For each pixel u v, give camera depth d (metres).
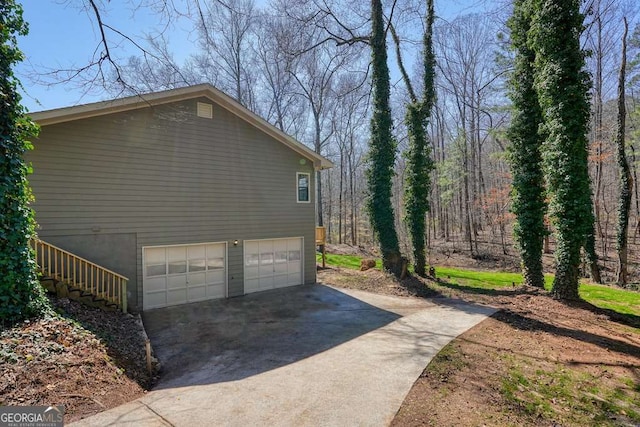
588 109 8.56
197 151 10.12
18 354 4.28
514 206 10.96
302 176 12.70
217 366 5.60
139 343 6.49
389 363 5.50
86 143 8.33
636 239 20.58
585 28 8.45
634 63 14.84
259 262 11.61
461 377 4.98
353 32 12.06
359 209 29.77
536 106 10.24
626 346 6.35
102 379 4.52
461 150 22.50
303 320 8.27
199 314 8.86
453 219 27.16
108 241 8.64
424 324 7.73
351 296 10.82
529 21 10.07
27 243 5.47
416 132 12.70
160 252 9.55
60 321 5.54
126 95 6.49
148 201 9.26
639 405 4.37
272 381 4.92
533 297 9.59
